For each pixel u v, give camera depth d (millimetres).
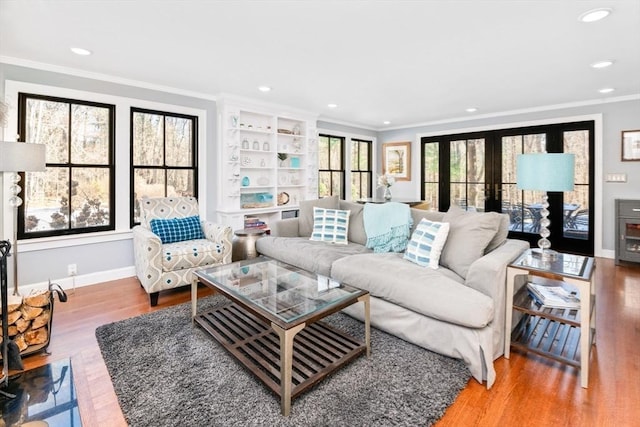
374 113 5484
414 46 2705
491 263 1979
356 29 2406
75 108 3357
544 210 2285
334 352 1979
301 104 4828
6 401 1646
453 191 6133
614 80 3650
